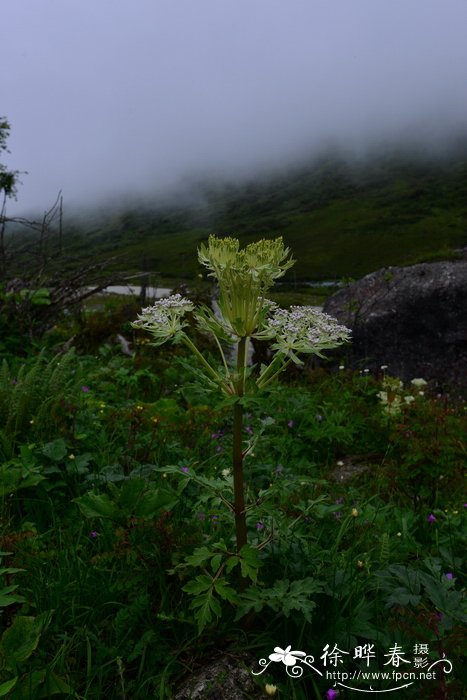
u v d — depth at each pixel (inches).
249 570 90.4
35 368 180.4
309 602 90.7
